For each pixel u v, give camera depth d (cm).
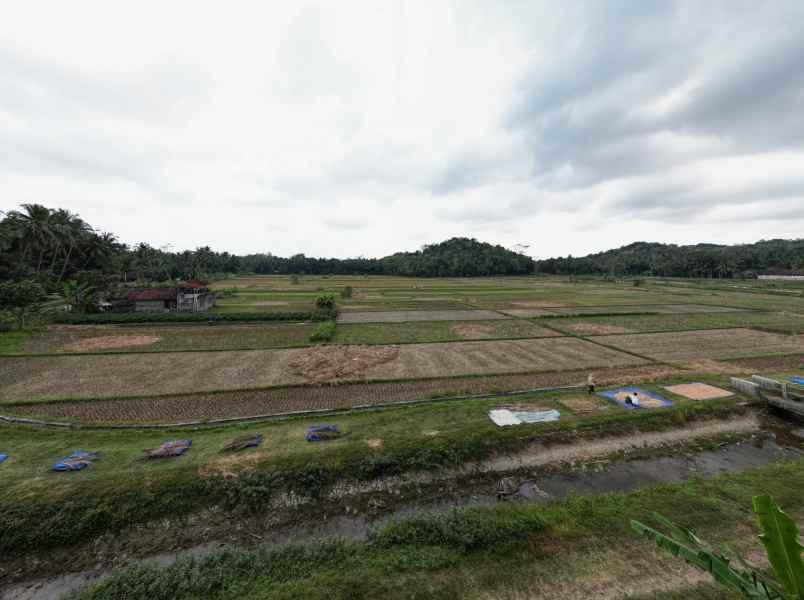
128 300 4650
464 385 2194
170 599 798
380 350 2947
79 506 1090
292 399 1983
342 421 1669
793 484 1160
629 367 2541
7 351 2895
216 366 2545
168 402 1934
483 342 3256
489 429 1515
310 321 4281
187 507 1143
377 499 1221
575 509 1060
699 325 3978
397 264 15625
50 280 5688
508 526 970
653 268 14025
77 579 952
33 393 2041
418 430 1553
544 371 2444
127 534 1070
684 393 1947
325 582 813
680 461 1432
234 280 11775
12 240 5222
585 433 1550
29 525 1041
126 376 2334
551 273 15662
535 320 4341
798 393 1777
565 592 779
